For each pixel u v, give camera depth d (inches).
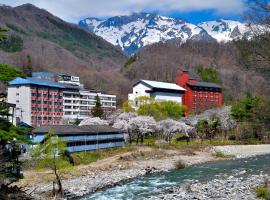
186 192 1903.3
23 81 5241.1
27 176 2304.4
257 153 4121.6
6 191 1185.4
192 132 4886.8
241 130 4815.5
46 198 1791.3
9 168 1138.7
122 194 2037.4
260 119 1608.0
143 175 2721.5
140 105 5113.2
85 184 2267.5
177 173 2787.9
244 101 5002.5
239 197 1625.2
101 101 7209.6
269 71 1418.6
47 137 2338.8
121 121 4407.0
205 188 1969.7
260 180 2091.5
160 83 6894.7
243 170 2800.2
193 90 7273.6
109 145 3745.1
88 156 3240.7
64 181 2322.8
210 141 4702.3
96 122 4601.4
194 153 3902.6
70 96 6358.3
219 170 2878.9
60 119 5871.1
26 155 2571.4
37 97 5388.8
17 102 5255.9
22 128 1085.8
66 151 2866.6
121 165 3011.8
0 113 1050.7
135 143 4320.9
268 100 1669.5
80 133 3314.5
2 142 1074.7
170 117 5275.6
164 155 3651.6
